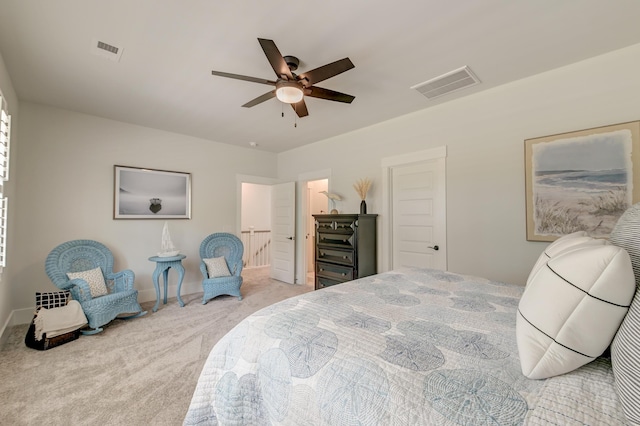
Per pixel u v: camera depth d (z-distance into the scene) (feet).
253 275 19.48
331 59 7.43
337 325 3.70
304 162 16.57
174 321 10.28
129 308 10.14
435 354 2.89
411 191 11.70
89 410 5.42
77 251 10.61
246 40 6.67
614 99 7.18
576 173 7.67
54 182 10.87
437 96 9.80
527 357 2.46
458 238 10.07
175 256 12.24
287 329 3.61
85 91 9.41
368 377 2.59
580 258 2.42
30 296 10.29
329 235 12.51
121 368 6.96
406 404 2.26
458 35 6.51
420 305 4.57
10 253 9.35
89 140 11.64
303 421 2.67
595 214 7.38
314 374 2.82
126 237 12.55
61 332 8.30
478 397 2.21
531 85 8.45
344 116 11.69
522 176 8.64
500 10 5.72
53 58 7.43
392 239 12.30
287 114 11.46
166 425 5.05
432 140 10.71
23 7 5.57
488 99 9.30
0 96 6.99
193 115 11.57
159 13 5.79
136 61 7.59
